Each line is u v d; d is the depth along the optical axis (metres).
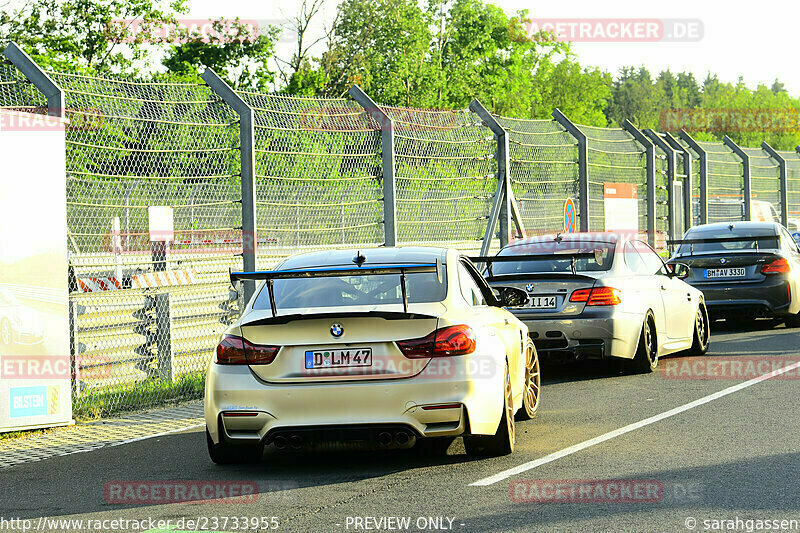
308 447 24.27
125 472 26.02
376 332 24.03
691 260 60.53
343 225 49.22
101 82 39.62
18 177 32.62
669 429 29.27
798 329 59.59
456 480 23.39
